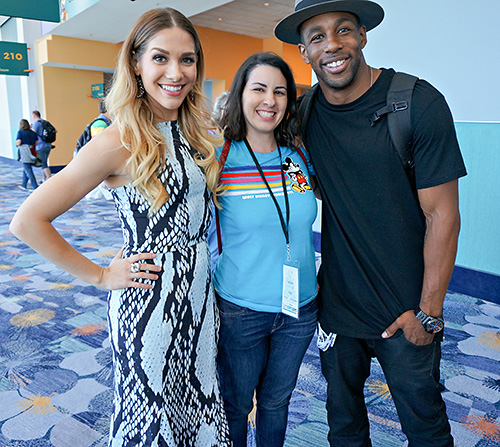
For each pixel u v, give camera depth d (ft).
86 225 21.24
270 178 4.73
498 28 10.60
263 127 4.63
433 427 4.86
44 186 3.87
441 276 4.33
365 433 5.42
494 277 11.59
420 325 4.49
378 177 4.48
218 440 4.76
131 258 4.13
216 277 5.04
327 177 4.78
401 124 4.21
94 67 41.65
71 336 9.86
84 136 23.21
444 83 11.84
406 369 4.76
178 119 4.55
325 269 5.07
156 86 4.09
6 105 50.78
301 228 4.80
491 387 7.86
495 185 11.32
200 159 4.41
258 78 4.51
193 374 4.56
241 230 4.67
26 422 6.91
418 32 12.11
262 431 5.46
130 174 4.08
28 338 9.75
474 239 11.95
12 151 51.39
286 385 5.24
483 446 6.35
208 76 39.24
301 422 6.96
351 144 4.53
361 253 4.68
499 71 10.76
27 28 42.68
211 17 34.76
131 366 4.26
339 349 5.10
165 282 4.22
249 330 4.83
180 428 4.54
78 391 7.75
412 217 4.52
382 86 4.41
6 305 11.62
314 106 4.92
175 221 4.21
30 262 15.48
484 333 9.94
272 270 4.73
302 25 4.53
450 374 8.28
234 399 5.17
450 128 4.10
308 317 5.04
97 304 11.71
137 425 4.30
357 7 4.22
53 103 41.93
